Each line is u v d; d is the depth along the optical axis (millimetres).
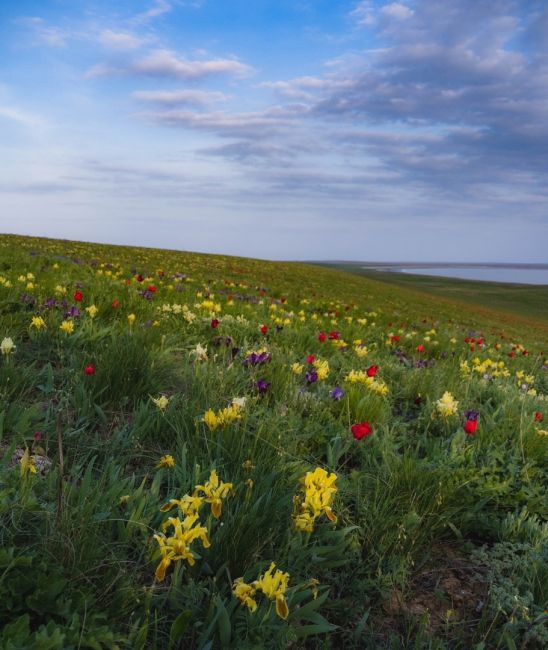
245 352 6504
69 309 6762
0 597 1974
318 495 2529
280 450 3670
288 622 2367
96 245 35406
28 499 2510
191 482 3145
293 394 5199
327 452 4152
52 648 1777
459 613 2750
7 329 5523
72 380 4535
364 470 3973
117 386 4445
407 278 109438
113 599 2193
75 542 2318
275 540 2830
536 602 2811
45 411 4000
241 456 3482
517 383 9039
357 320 14625
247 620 2223
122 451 3615
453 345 13219
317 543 2938
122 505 2855
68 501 2684
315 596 2447
